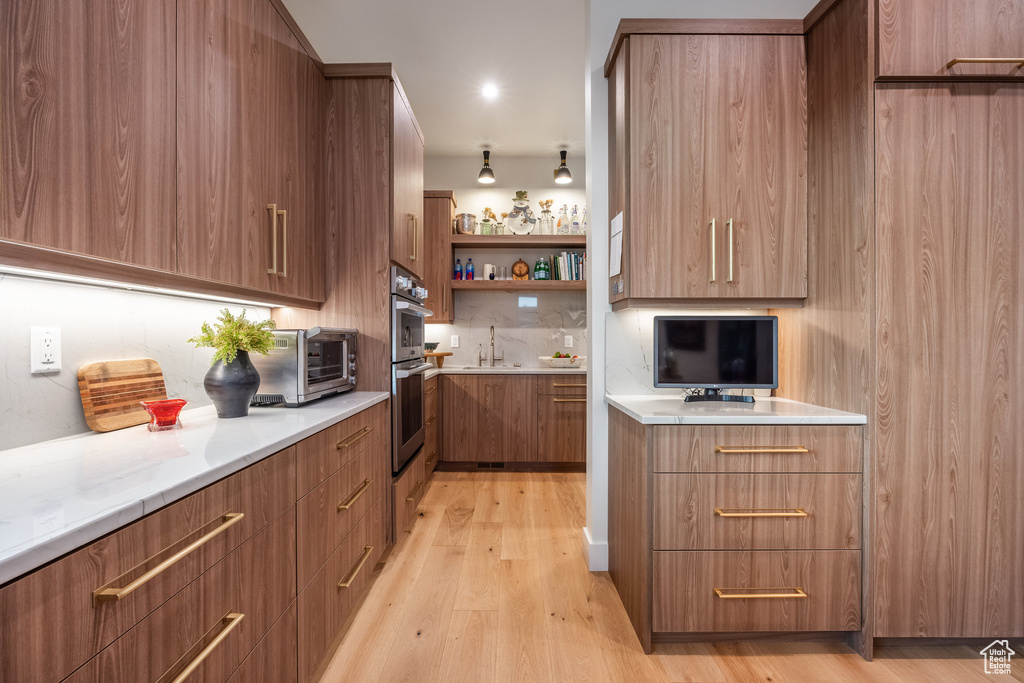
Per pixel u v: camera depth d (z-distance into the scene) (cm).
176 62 117
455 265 410
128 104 102
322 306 221
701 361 190
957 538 154
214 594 93
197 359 173
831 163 169
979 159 154
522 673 147
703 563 156
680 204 180
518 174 431
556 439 373
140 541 74
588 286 223
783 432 157
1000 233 154
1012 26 152
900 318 153
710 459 156
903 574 154
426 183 432
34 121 82
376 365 223
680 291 181
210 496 92
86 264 98
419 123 364
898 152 153
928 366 153
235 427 135
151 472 88
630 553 176
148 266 108
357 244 220
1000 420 154
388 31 257
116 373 134
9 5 78
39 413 113
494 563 219
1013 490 154
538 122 362
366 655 155
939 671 149
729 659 154
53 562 60
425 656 154
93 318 129
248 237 150
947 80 153
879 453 153
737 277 181
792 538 156
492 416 375
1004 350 154
